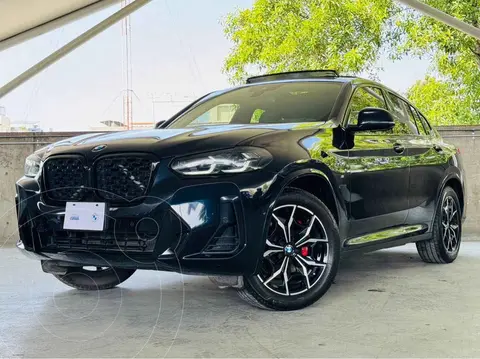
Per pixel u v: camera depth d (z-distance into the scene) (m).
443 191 4.44
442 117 9.88
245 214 2.69
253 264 2.72
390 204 3.71
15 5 4.54
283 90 3.85
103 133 3.22
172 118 4.07
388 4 10.08
